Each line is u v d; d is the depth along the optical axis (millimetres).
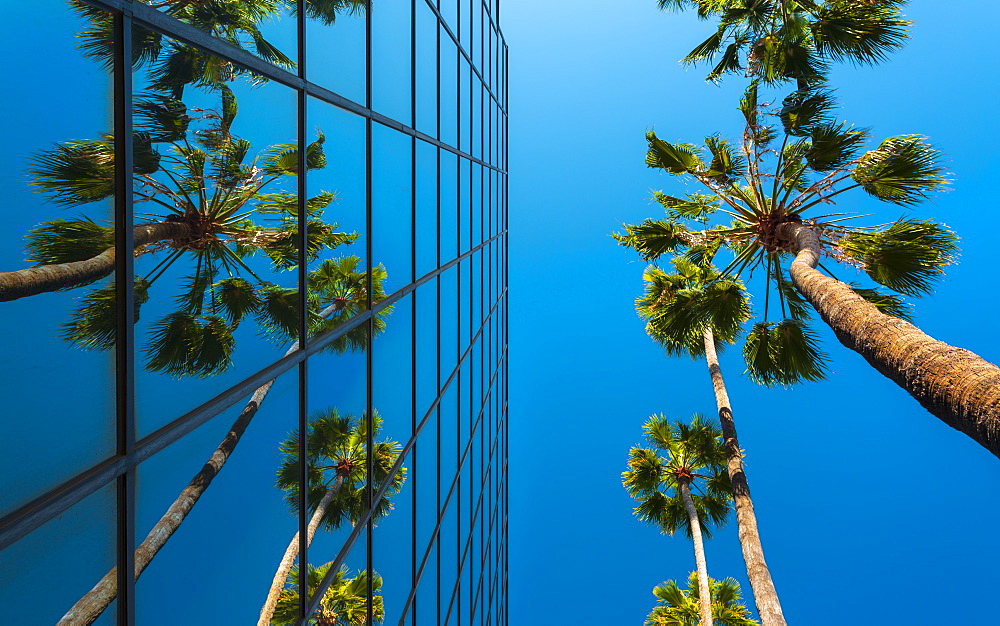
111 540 2373
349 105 5250
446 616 8539
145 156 2602
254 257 3656
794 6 9758
